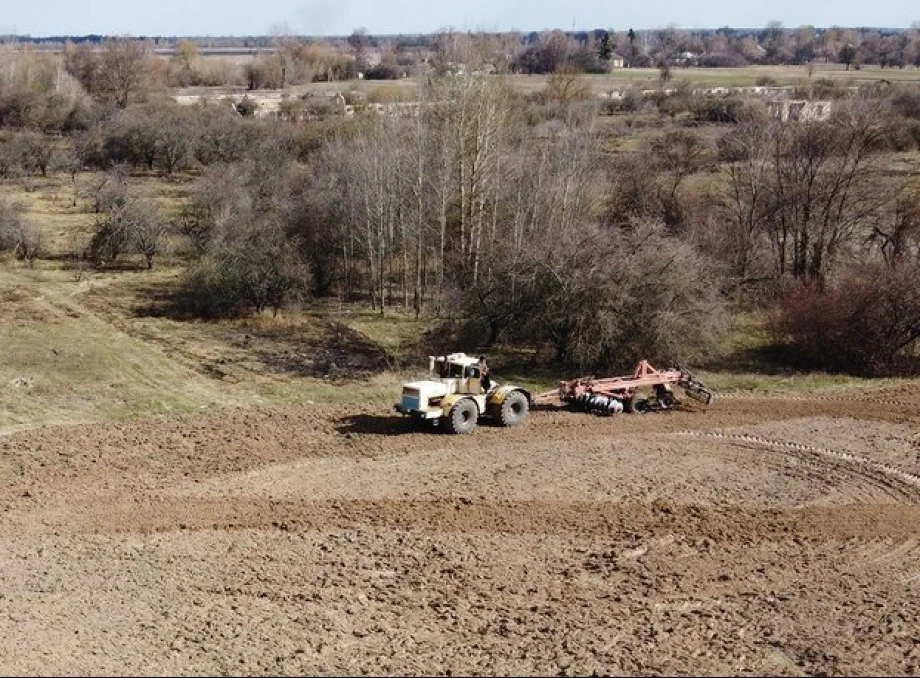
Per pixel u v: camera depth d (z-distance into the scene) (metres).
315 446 24.14
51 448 23.59
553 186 42.34
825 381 31.67
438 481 21.83
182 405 27.89
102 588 16.67
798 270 43.25
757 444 24.70
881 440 25.09
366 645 14.84
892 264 35.06
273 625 15.45
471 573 17.44
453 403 24.78
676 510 20.38
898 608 16.28
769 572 17.62
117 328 37.88
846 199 44.75
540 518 19.88
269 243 41.56
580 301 31.34
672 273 31.42
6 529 19.05
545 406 28.03
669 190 52.31
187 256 50.84
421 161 41.09
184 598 16.36
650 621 15.79
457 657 14.52
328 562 17.80
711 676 14.07
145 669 13.94
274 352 35.22
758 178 47.50
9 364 31.47
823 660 14.60
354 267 46.75
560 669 14.19
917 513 20.34
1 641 14.70
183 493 21.03
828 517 20.09
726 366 33.66
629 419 26.81
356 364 33.72
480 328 34.88
